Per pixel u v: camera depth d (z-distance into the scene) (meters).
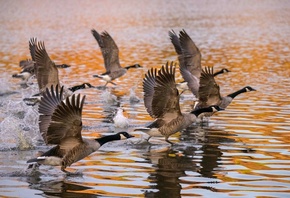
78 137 12.45
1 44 45.03
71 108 11.98
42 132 12.73
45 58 18.58
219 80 27.08
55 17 74.31
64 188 11.88
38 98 19.03
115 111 20.39
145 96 15.94
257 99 21.97
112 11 83.31
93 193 11.55
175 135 16.61
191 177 12.60
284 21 64.38
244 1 102.75
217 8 86.69
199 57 21.72
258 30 54.72
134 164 13.66
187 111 20.33
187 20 66.62
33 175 12.77
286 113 19.23
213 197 11.28
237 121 18.17
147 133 15.35
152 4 97.81
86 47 43.75
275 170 13.01
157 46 42.53
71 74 30.42
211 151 14.76
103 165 13.57
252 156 14.19
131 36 50.16
